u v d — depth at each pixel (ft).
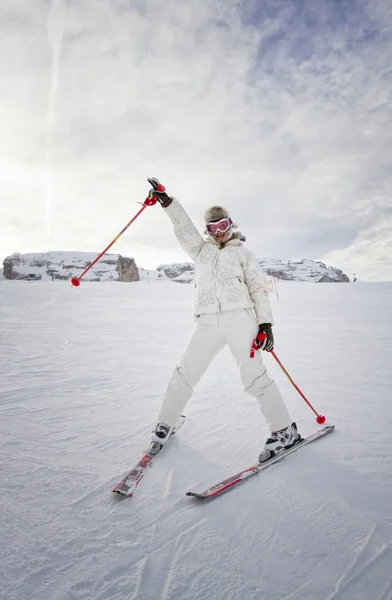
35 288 69.00
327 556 3.93
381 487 5.26
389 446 6.65
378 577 3.62
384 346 17.72
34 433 7.42
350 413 8.52
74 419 8.24
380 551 3.98
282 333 22.67
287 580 3.61
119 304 46.47
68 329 24.71
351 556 3.92
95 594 3.43
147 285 90.79
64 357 15.44
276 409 6.47
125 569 3.75
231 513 4.75
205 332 6.84
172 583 3.57
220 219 7.06
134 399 9.74
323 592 3.45
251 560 3.89
